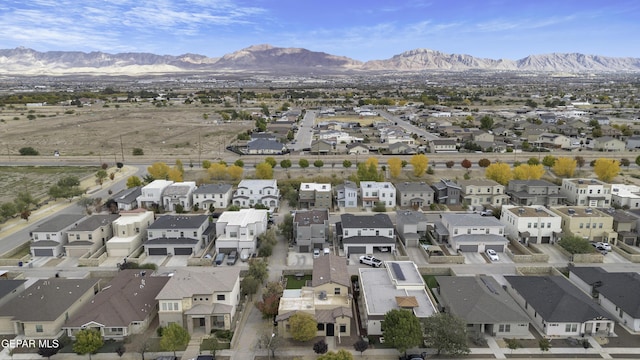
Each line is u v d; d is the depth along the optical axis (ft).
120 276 219.61
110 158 533.55
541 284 209.56
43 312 187.11
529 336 183.11
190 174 452.35
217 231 275.80
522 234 278.87
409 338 165.27
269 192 350.43
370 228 272.31
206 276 202.28
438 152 552.00
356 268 248.73
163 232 274.57
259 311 204.33
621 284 207.10
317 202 344.08
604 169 399.03
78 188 390.63
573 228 282.56
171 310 186.91
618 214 294.05
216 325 191.11
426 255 262.26
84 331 170.91
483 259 259.19
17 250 273.95
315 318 182.91
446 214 295.89
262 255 259.19
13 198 380.99
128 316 184.75
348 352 157.17
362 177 392.27
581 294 205.05
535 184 355.56
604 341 179.11
